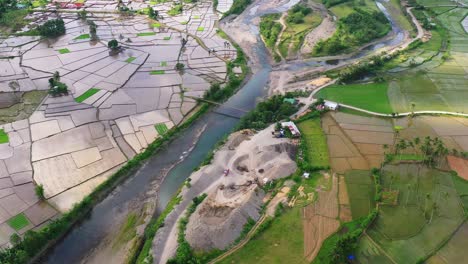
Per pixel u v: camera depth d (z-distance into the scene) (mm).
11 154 82188
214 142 89188
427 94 106000
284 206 69438
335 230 65000
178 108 99750
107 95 104062
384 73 117625
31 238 61594
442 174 76750
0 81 109562
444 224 66125
